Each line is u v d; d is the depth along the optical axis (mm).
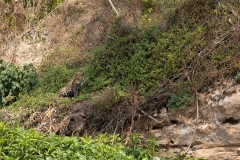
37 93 20953
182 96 16828
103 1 25188
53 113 18812
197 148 16391
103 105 18047
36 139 14375
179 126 16812
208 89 16656
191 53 17656
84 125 18312
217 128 16047
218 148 16016
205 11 18891
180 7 19609
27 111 19203
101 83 19531
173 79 17672
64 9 26125
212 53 17344
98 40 23656
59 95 19969
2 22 27047
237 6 18359
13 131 14766
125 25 20688
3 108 20156
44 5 27219
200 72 17062
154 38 19500
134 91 17922
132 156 15125
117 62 19719
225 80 16484
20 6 27297
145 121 17438
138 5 23766
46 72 22750
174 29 19250
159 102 17344
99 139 15727
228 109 15922
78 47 24000
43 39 25484
